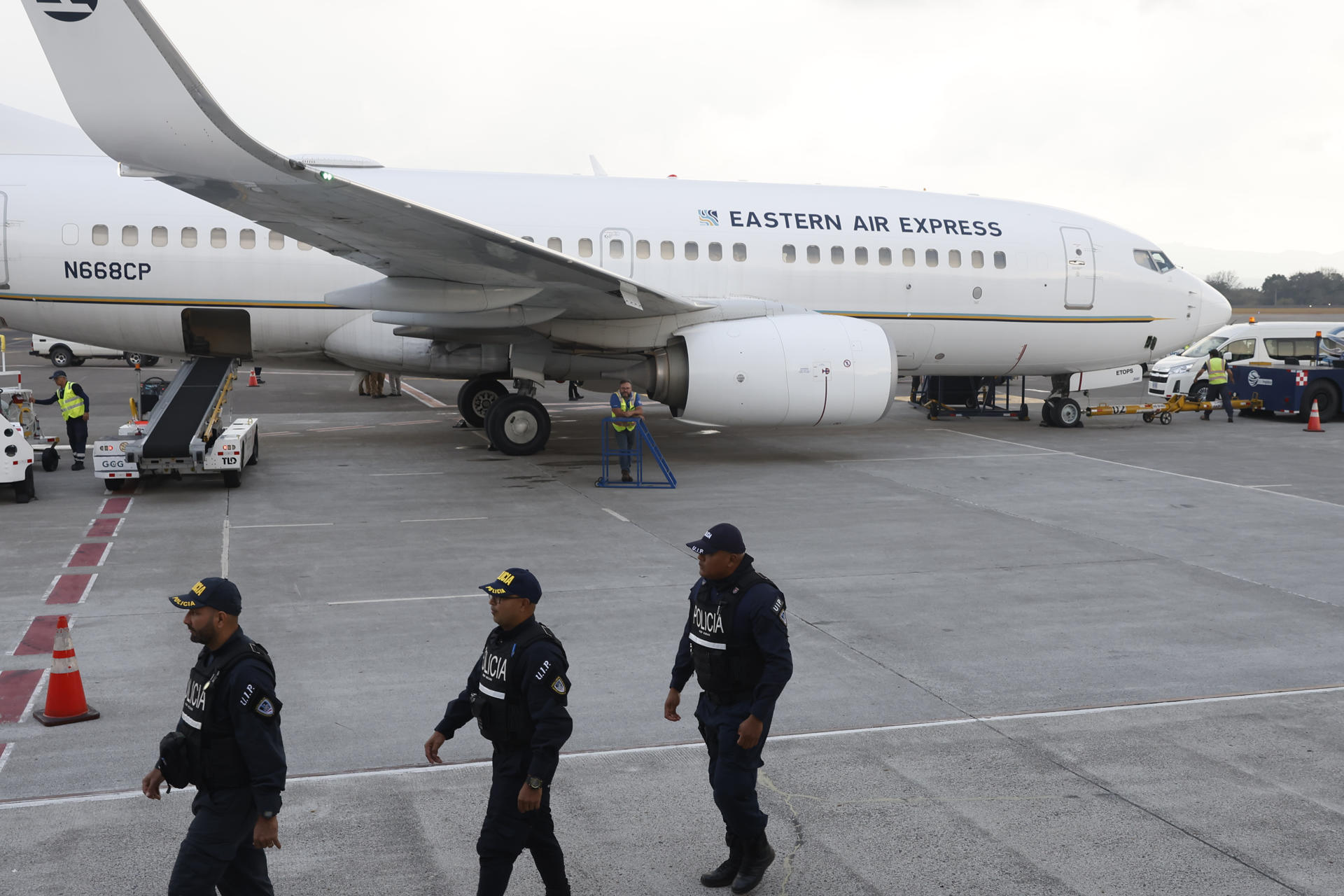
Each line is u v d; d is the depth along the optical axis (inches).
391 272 621.0
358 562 441.1
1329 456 759.7
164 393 660.7
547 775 179.9
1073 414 917.8
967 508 562.6
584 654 333.4
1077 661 331.0
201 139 435.5
